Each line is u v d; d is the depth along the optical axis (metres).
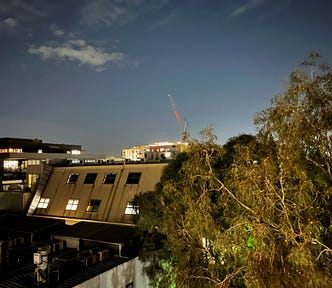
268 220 8.10
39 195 29.19
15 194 29.17
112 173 27.59
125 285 16.69
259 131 9.27
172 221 12.52
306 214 7.82
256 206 8.36
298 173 7.74
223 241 9.41
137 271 17.52
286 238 7.77
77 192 27.78
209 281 10.98
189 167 10.61
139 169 26.58
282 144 8.22
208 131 10.64
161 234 17.30
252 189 8.28
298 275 7.83
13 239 20.44
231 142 14.43
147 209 16.98
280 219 8.07
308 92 7.98
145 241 17.31
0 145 69.75
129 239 18.70
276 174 8.27
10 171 61.28
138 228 18.61
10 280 14.83
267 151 9.20
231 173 10.03
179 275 11.59
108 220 24.27
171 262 15.65
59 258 17.08
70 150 82.62
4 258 17.86
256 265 8.16
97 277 15.13
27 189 31.70
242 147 9.88
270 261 8.01
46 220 24.41
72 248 19.56
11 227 22.89
